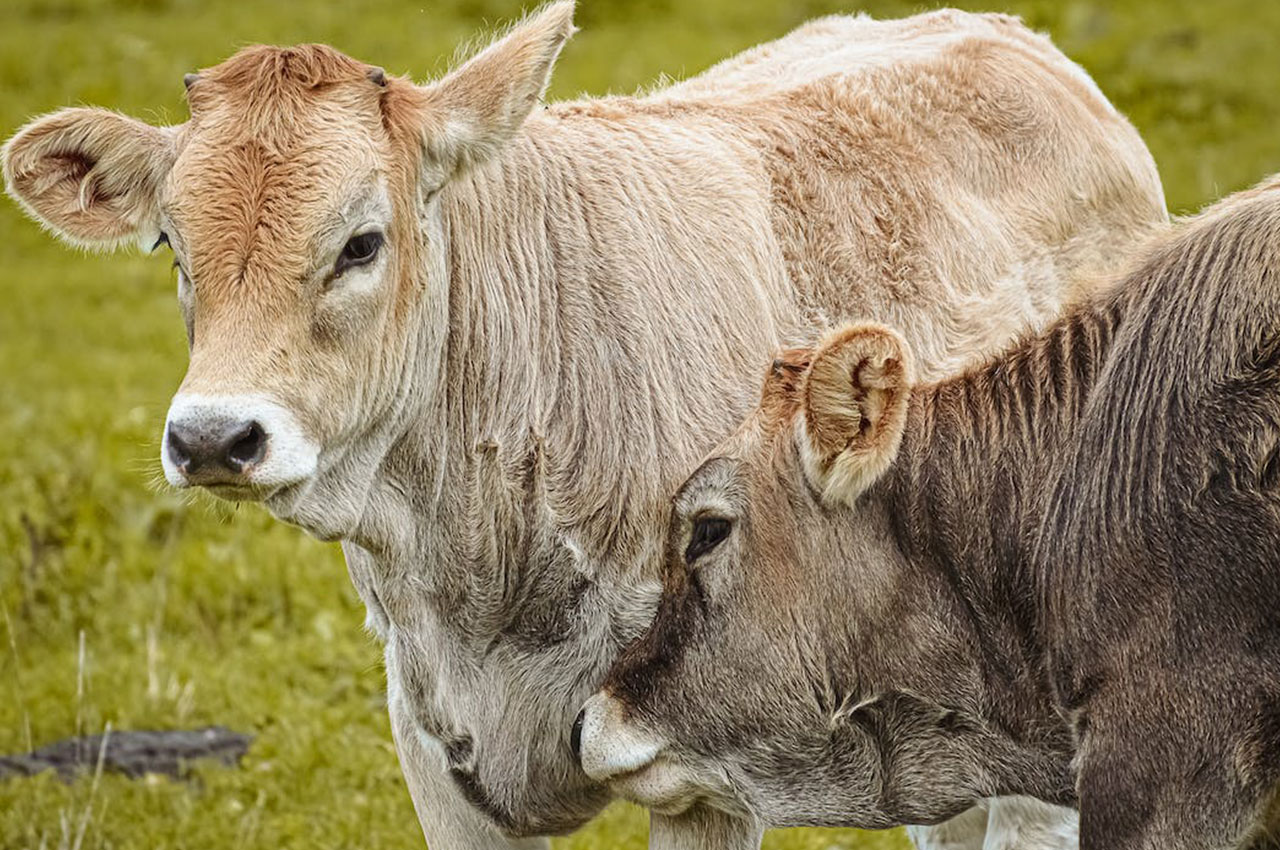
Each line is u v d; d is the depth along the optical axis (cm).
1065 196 1038
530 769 862
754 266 911
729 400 880
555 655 857
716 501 788
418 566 859
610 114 962
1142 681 721
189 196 782
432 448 846
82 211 851
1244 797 701
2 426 2045
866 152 979
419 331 826
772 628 788
